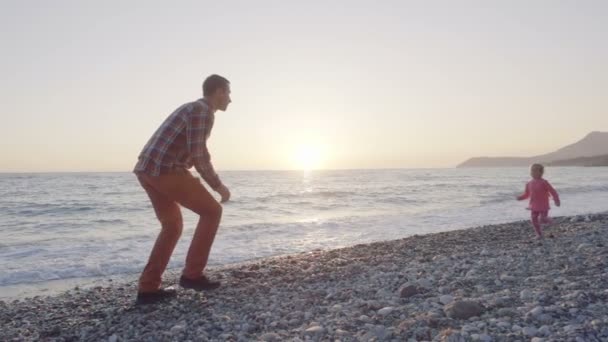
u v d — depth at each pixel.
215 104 4.95
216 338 4.08
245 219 17.91
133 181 58.81
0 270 9.09
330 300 5.19
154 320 4.68
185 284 5.26
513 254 7.41
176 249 10.72
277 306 5.03
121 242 12.46
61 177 78.75
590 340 3.15
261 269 7.64
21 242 12.65
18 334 4.65
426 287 5.32
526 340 3.29
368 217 18.06
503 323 3.62
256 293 5.68
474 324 3.66
